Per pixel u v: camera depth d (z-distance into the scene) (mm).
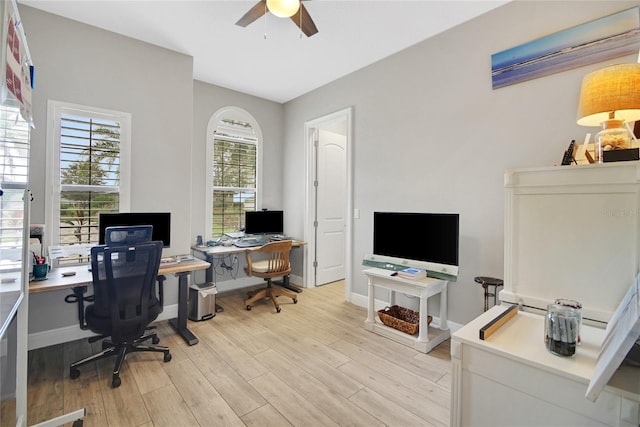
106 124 2869
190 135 3350
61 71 2639
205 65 3561
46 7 2514
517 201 1501
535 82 2316
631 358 919
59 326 2672
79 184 2752
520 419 1039
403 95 3188
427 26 2762
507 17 2451
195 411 1792
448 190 2844
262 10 2174
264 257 4734
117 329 2080
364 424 1699
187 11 2566
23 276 1432
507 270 1529
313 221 4543
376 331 2908
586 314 1312
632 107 1387
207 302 3242
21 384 1434
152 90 3104
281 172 4922
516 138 2416
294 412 1792
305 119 4465
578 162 1840
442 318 2766
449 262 2619
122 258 2066
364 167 3611
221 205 4277
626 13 1945
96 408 1810
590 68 2080
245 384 2066
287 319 3258
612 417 871
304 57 3357
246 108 4461
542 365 983
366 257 3236
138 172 3041
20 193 1375
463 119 2727
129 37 2965
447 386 2059
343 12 2549
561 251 1383
